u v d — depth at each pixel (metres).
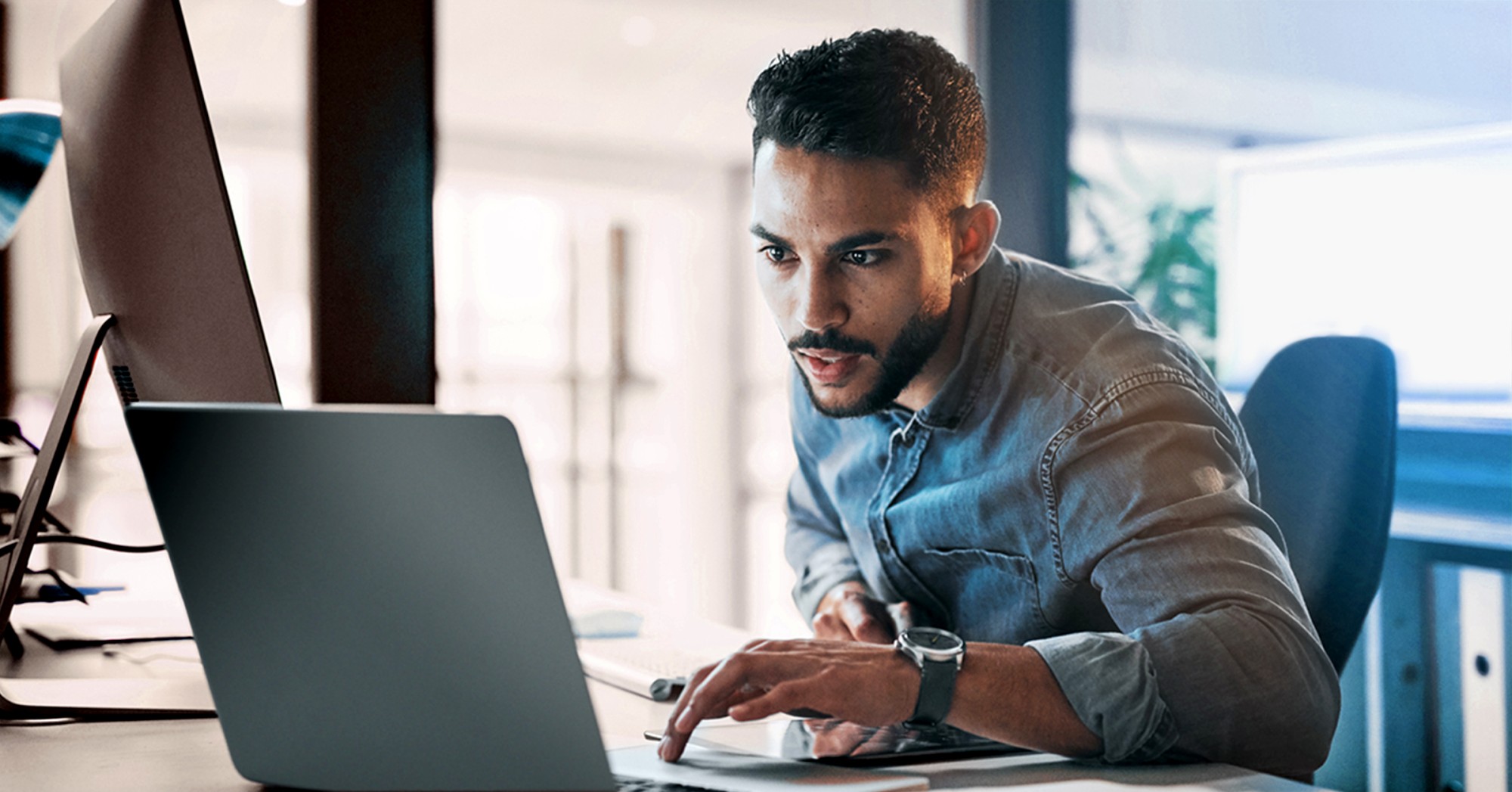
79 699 0.95
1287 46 3.75
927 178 1.31
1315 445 1.20
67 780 0.72
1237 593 0.98
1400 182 1.94
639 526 5.89
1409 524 1.79
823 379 1.39
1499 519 1.70
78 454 3.74
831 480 1.54
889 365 1.36
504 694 0.58
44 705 0.92
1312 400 1.22
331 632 0.63
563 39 4.51
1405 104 3.32
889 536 1.44
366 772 0.64
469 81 4.89
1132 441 1.16
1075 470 1.21
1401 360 1.94
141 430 0.66
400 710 0.62
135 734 0.86
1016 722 0.80
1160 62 4.10
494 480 0.56
